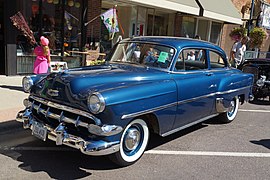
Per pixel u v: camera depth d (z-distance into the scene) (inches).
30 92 173.9
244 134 233.3
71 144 145.0
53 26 407.5
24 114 168.9
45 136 155.0
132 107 149.7
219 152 192.1
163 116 171.8
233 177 157.8
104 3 485.1
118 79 161.8
